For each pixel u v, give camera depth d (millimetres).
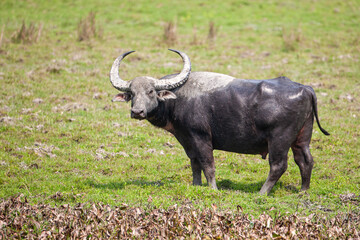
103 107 49344
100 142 40562
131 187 29797
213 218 21328
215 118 28266
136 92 28219
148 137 42250
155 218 21984
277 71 61656
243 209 24906
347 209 25297
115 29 82938
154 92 28750
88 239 20469
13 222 21578
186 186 28438
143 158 37688
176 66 62969
